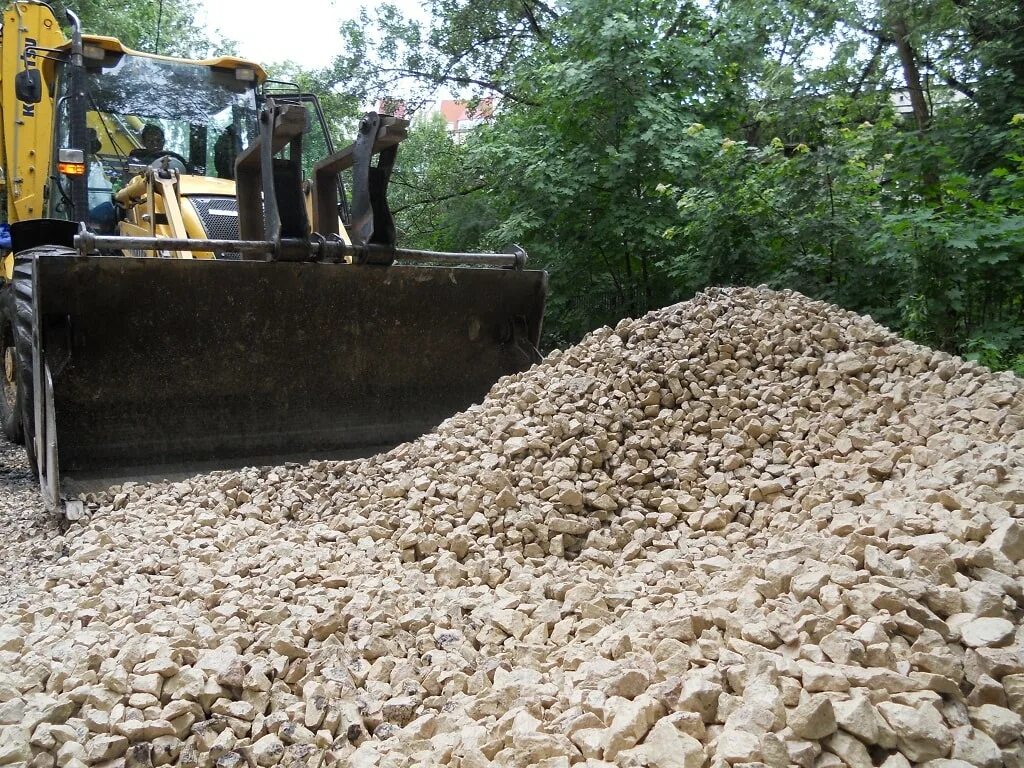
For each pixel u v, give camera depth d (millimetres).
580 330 11922
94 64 7145
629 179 11109
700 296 6195
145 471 5480
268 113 5312
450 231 14727
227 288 5566
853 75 12742
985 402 4523
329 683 2895
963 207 7484
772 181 9336
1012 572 2920
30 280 6078
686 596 3350
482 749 2449
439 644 3240
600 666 2760
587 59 11398
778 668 2479
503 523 4383
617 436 5016
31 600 3834
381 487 4879
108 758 2527
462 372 6523
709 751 2273
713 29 11977
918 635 2594
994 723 2273
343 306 5969
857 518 3641
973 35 10180
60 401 5309
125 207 6918
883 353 5348
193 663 2975
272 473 5281
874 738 2199
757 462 4785
